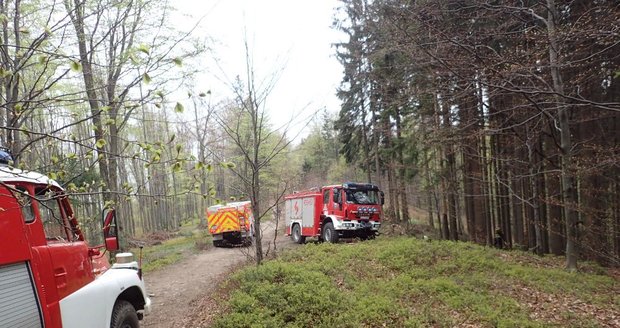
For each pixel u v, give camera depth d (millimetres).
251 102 8883
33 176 3838
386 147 24797
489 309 7609
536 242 15586
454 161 18297
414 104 18422
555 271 10648
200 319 7586
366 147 28500
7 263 3238
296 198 21609
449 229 21562
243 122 9602
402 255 11867
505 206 19625
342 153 32562
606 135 13383
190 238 28359
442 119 15859
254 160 9117
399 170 21438
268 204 18297
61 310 3846
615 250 13570
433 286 9094
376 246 13938
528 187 16984
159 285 11797
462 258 11664
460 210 21094
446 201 19609
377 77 19062
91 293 4355
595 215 12859
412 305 8070
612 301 8305
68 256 4137
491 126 12484
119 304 5074
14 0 5426
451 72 9414
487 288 9242
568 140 10875
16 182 3484
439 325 7016
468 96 12391
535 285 9367
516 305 7945
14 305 3266
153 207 38594
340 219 17797
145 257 17797
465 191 19234
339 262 11258
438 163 19875
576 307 7961
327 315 6793
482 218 18969
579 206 11562
